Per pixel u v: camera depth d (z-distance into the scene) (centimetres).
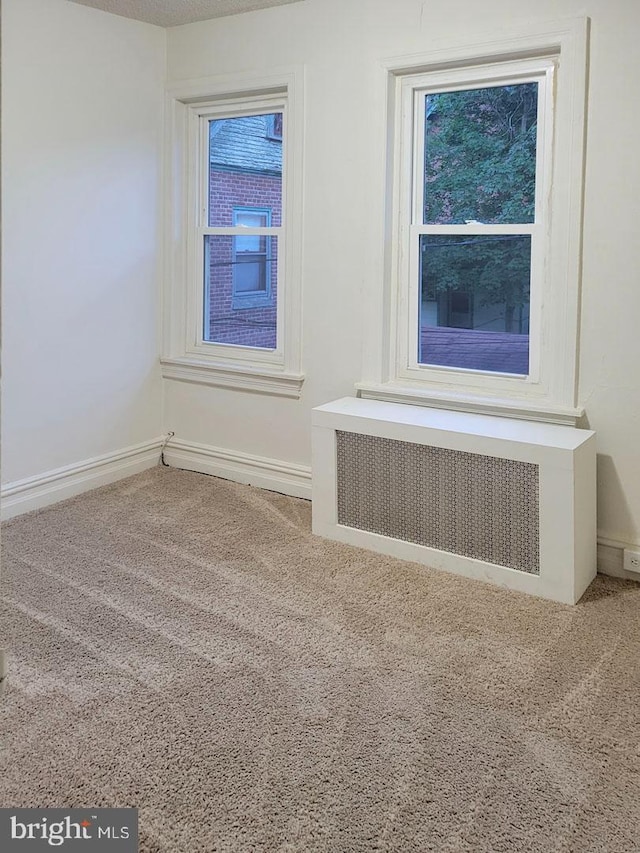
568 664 235
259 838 166
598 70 277
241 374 394
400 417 311
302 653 241
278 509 369
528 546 280
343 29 335
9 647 242
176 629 255
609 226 283
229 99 386
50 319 360
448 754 193
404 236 341
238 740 198
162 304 418
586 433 284
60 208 355
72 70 351
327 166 349
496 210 318
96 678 226
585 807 175
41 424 363
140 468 422
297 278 368
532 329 314
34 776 183
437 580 293
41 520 351
